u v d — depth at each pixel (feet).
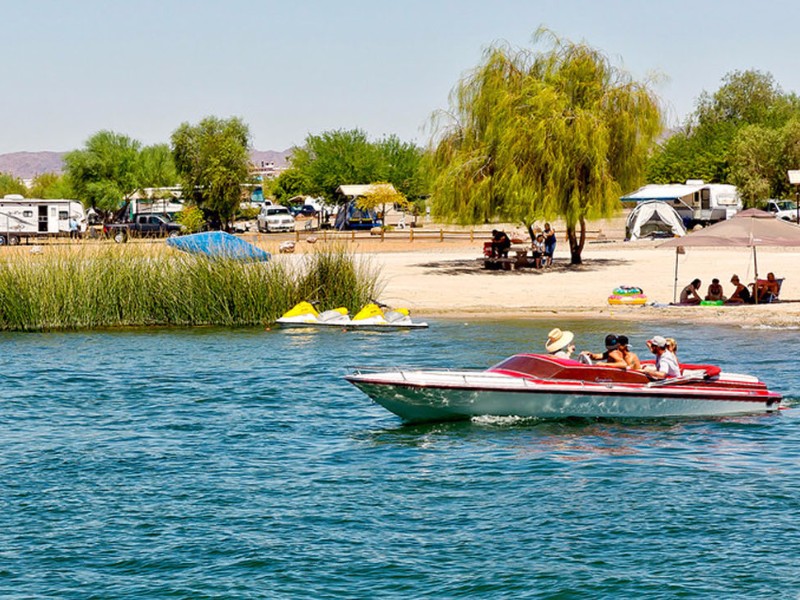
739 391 163.63
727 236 275.39
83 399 180.04
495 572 100.22
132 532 111.55
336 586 97.50
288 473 133.18
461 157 378.32
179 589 96.99
